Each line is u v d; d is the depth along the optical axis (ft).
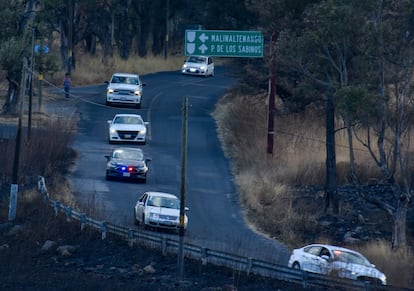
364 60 257.34
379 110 248.93
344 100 246.06
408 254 248.52
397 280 223.30
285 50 270.05
